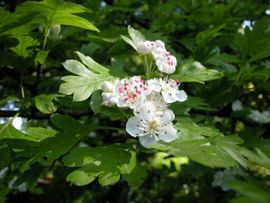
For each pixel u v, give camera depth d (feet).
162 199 0.84
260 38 0.42
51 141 0.31
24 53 0.39
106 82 0.30
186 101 0.34
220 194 0.61
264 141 0.35
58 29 0.40
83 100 0.32
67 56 0.47
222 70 0.42
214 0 0.55
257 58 0.42
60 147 0.30
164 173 0.72
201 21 0.54
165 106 0.30
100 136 0.72
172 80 0.32
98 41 0.43
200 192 0.63
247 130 0.38
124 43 0.42
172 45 0.55
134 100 0.29
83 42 0.53
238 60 0.43
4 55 0.39
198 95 0.41
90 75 0.32
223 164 0.25
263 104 0.61
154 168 0.90
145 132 0.29
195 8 0.55
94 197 0.81
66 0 0.52
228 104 0.45
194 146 0.27
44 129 0.33
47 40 0.39
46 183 0.81
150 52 0.33
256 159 0.28
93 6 0.50
